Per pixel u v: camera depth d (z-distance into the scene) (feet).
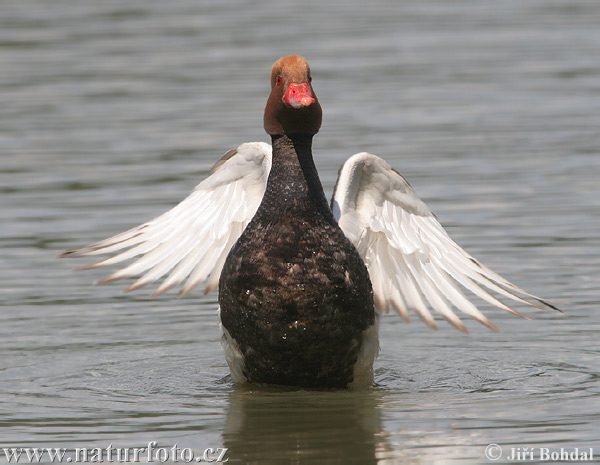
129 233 34.30
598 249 47.29
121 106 75.20
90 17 106.73
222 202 35.35
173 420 30.01
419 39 97.35
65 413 30.76
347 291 31.58
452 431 28.60
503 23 104.06
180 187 57.26
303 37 97.50
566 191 56.24
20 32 99.45
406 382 33.99
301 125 31.96
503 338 38.83
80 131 69.41
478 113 73.20
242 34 98.22
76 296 43.60
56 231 50.52
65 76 83.82
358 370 32.91
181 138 67.10
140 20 105.09
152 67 86.28
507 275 44.29
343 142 65.92
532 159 62.49
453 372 35.06
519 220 51.57
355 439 27.99
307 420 29.81
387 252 34.60
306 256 31.32
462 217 52.19
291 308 31.24
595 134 67.67
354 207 34.42
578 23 102.73
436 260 33.96
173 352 37.58
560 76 83.15
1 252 48.19
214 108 73.97
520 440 27.71
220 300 32.68
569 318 40.27
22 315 41.11
